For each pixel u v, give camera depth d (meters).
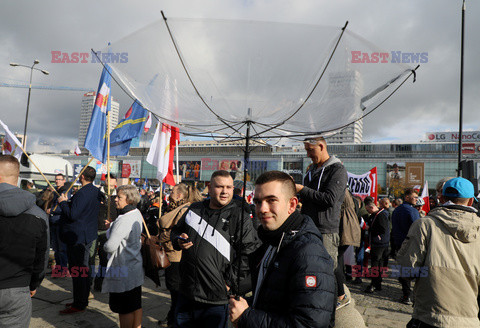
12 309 2.28
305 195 2.76
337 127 1.96
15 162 2.48
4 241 2.26
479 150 79.69
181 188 4.23
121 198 3.48
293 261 1.44
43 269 2.56
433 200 9.40
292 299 1.39
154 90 1.91
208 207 2.84
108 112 4.80
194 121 2.04
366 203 7.12
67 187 6.58
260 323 1.40
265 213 1.54
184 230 2.83
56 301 4.66
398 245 5.83
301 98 1.81
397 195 81.56
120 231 3.24
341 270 3.27
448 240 2.16
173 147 5.22
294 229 1.54
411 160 83.31
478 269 2.11
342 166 2.88
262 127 1.98
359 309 5.04
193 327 2.66
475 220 2.14
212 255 2.59
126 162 95.88
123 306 3.30
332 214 2.78
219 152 94.31
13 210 2.28
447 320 2.06
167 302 4.95
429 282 2.15
